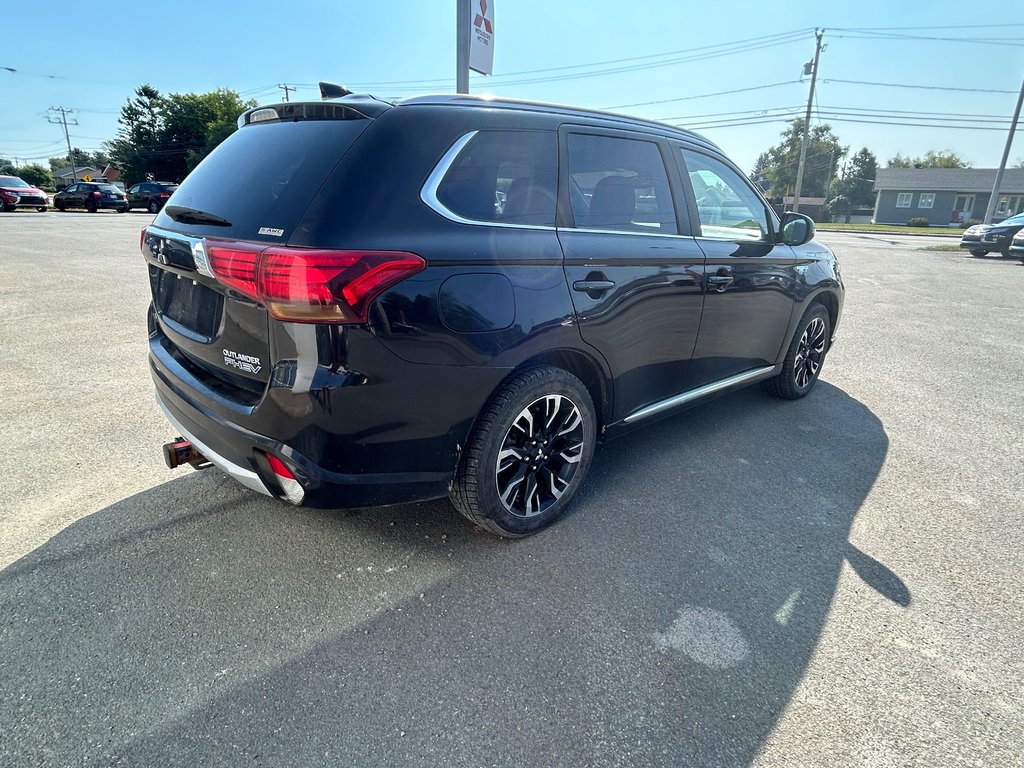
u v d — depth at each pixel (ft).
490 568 7.94
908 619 7.16
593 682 6.17
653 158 9.81
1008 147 74.69
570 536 8.71
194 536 8.45
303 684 6.08
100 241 46.14
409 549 8.30
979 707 5.95
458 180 7.25
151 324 9.48
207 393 7.32
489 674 6.24
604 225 8.84
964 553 8.50
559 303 7.88
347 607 7.18
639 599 7.41
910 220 173.58
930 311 26.63
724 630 6.91
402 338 6.53
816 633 6.91
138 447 11.09
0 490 9.51
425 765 5.27
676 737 5.57
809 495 10.03
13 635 6.60
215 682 6.08
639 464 11.05
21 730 5.49
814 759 5.37
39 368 15.35
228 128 160.97
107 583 7.46
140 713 5.71
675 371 10.43
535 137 8.16
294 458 6.54
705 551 8.41
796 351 13.74
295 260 6.05
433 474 7.38
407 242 6.55
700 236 10.44
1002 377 16.83
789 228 12.12
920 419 13.56
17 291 25.43
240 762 5.26
